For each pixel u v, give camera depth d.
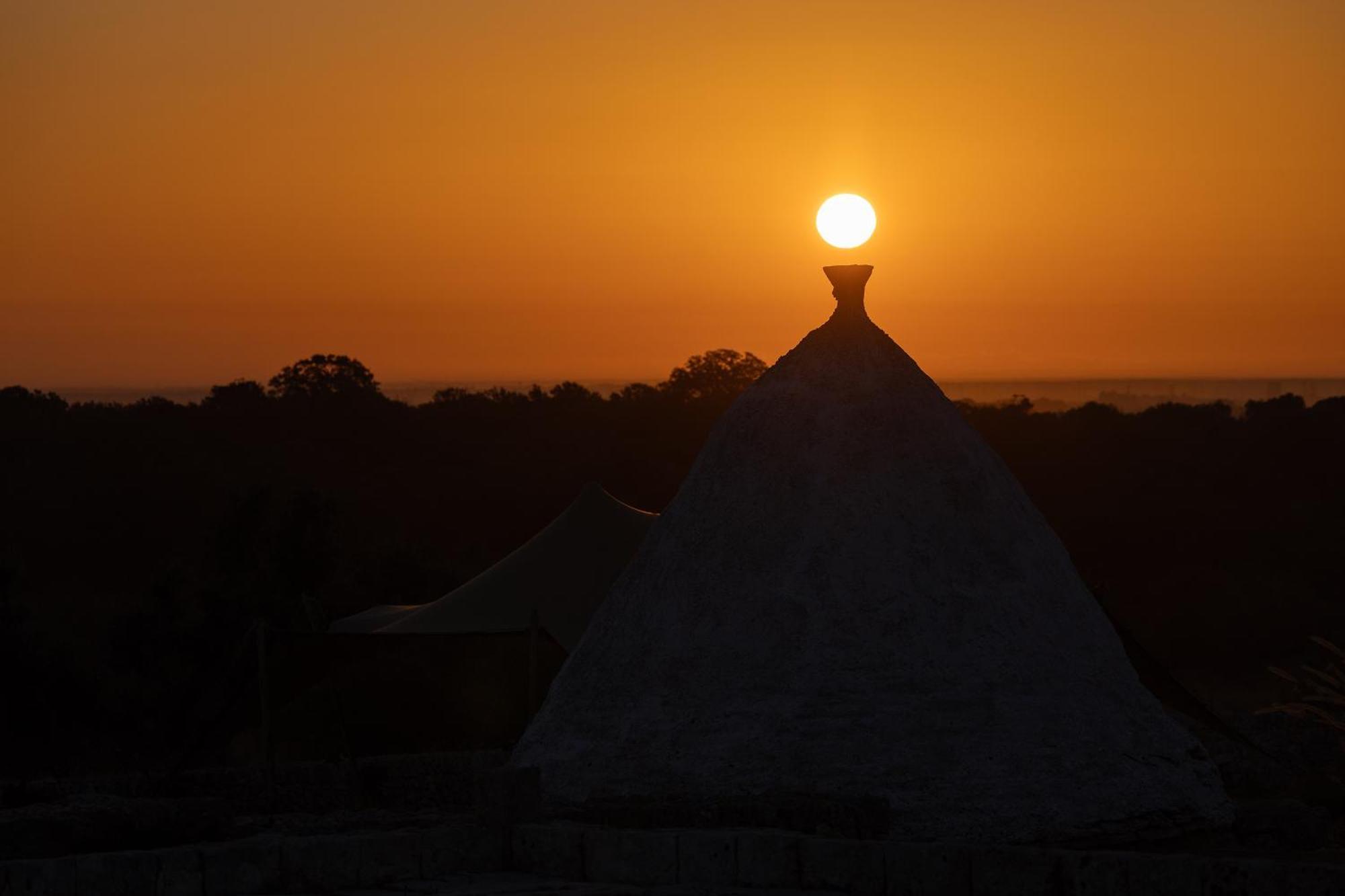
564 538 42.53
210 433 150.12
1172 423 142.88
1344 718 31.55
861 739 21.27
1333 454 129.12
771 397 24.67
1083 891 16.45
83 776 33.16
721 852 18.44
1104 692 22.59
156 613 53.78
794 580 22.80
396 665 48.34
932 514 23.38
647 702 22.61
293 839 19.17
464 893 18.14
